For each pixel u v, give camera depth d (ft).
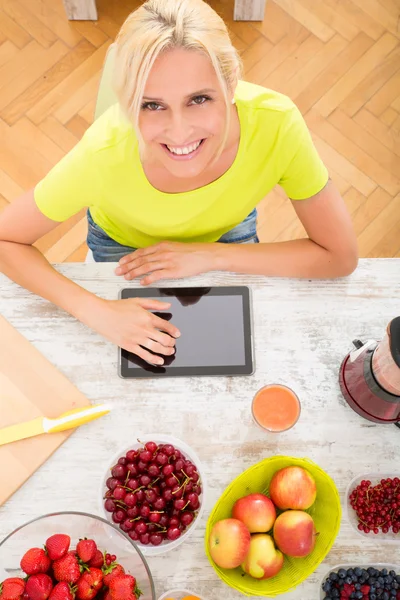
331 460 3.64
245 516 3.22
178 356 3.85
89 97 7.72
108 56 4.18
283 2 8.15
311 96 7.81
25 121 7.62
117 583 2.99
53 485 3.56
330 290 4.09
